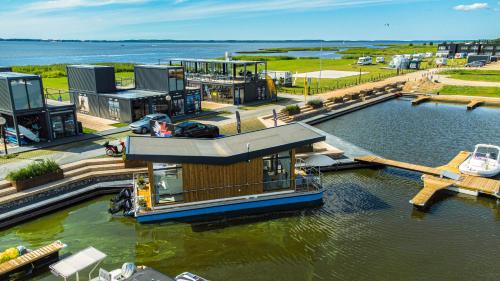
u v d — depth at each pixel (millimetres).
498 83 76125
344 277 16859
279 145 22625
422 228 20953
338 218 22234
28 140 32625
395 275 16938
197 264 18047
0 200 21828
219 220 22172
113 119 42938
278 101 55750
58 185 24219
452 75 90250
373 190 26125
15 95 31047
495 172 27297
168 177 21391
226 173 22234
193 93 46812
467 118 49250
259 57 157750
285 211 23172
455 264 17703
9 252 16875
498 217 22219
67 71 47281
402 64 107750
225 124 41250
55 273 15172
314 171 28516
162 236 20547
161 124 32844
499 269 17312
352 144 35719
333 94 62375
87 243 19688
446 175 26656
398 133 41281
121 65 109188
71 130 35469
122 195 23188
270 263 18031
